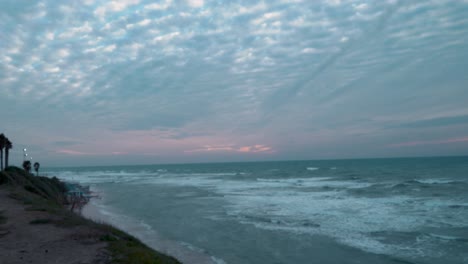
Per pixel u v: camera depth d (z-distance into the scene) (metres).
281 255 16.27
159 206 32.84
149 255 9.29
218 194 42.66
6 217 14.63
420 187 43.47
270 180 66.88
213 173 106.00
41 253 9.08
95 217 26.23
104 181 76.44
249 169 128.38
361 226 21.89
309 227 21.94
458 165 103.94
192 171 127.00
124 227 22.50
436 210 26.80
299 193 41.66
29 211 16.44
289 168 123.56
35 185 33.38
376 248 17.06
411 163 132.12
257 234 20.31
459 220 22.81
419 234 19.41
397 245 17.47
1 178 30.20
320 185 52.44
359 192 40.69
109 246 9.83
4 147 44.22
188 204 33.88
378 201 32.66
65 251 9.27
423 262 14.90
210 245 17.97
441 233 19.56
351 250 16.88
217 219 25.27
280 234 20.23
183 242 18.61
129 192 48.38
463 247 16.81
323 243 18.14
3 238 10.84
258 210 29.09
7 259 8.52
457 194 36.12
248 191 45.69
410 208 28.09
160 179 80.06
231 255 16.20
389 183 51.72
